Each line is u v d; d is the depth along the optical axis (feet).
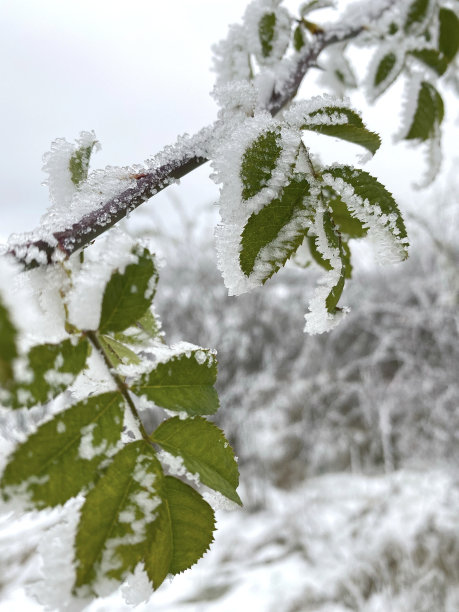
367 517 4.54
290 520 4.71
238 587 4.08
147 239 0.52
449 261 4.94
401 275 6.11
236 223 0.57
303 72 0.98
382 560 3.99
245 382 5.94
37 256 0.53
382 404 5.18
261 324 6.19
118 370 0.52
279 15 0.98
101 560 0.46
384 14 1.12
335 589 3.89
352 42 1.18
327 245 0.58
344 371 5.53
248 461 5.52
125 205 0.61
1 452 0.45
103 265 0.50
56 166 0.66
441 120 1.16
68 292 0.52
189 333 6.01
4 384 0.31
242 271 0.56
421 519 4.29
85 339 0.49
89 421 0.48
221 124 0.67
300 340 6.31
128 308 0.50
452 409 5.02
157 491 0.49
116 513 0.47
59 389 0.46
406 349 5.49
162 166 0.64
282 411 5.98
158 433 0.51
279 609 3.75
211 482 0.51
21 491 0.45
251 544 4.65
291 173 0.57
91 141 0.67
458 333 5.12
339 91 1.39
